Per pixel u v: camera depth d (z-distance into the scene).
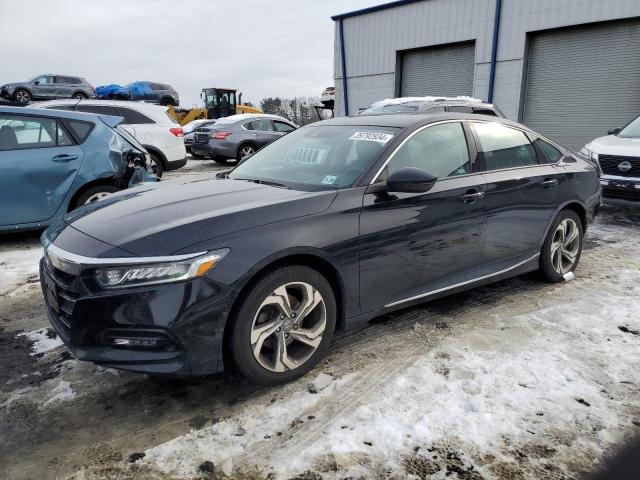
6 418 2.56
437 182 3.41
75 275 2.48
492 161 3.84
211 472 2.17
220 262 2.48
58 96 27.53
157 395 2.75
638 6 12.48
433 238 3.34
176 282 2.40
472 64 16.72
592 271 4.79
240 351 2.58
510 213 3.84
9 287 4.42
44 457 2.28
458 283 3.61
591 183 4.66
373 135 3.47
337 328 3.08
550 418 2.51
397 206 3.14
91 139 5.92
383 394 2.72
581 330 3.48
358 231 2.96
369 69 20.00
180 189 3.37
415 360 3.07
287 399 2.69
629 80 13.12
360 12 19.61
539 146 4.32
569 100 14.42
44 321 3.72
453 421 2.48
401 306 3.31
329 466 2.19
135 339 2.43
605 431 2.41
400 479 2.11
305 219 2.78
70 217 3.10
